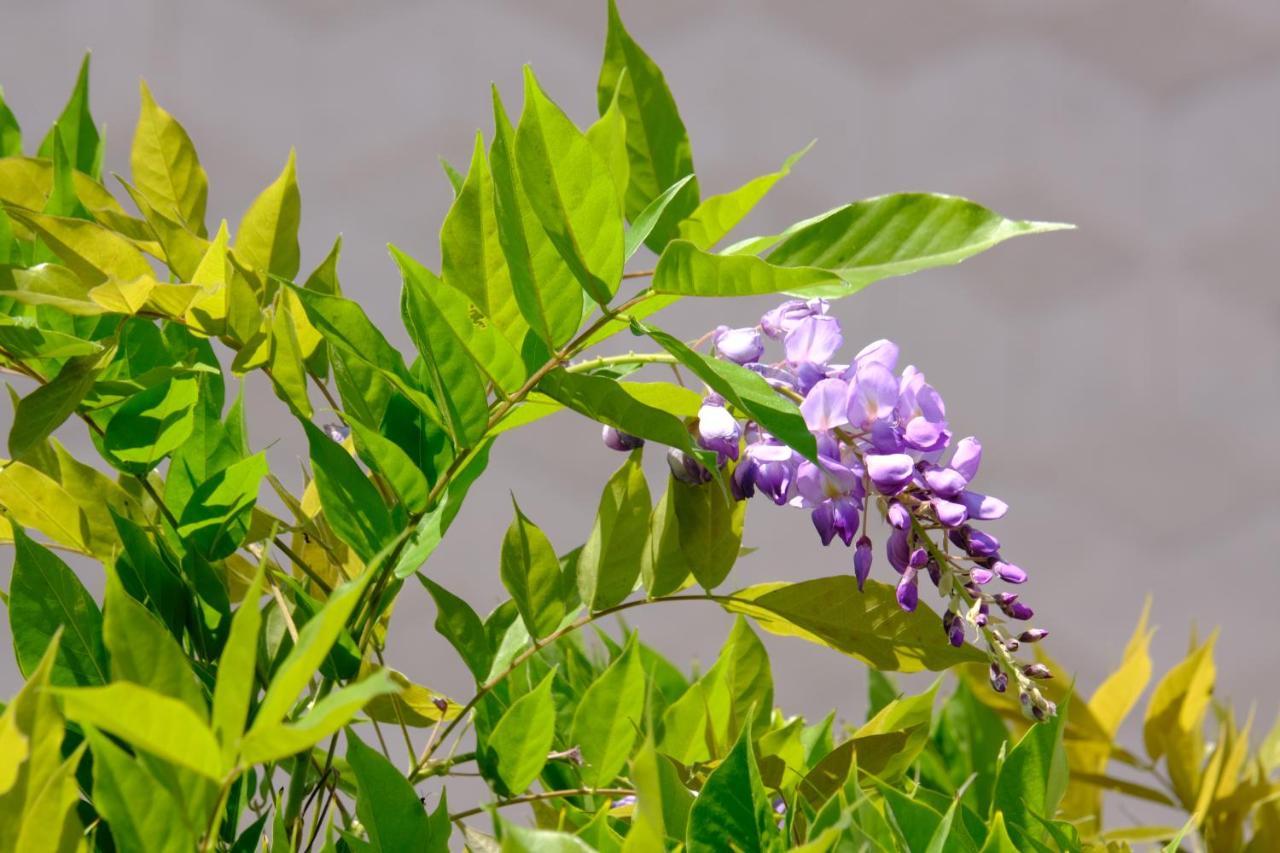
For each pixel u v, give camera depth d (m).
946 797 2.57
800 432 2.55
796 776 2.62
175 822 2.45
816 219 2.58
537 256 2.56
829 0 6.85
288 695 2.43
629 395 2.56
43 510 2.61
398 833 2.53
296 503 2.61
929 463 2.59
